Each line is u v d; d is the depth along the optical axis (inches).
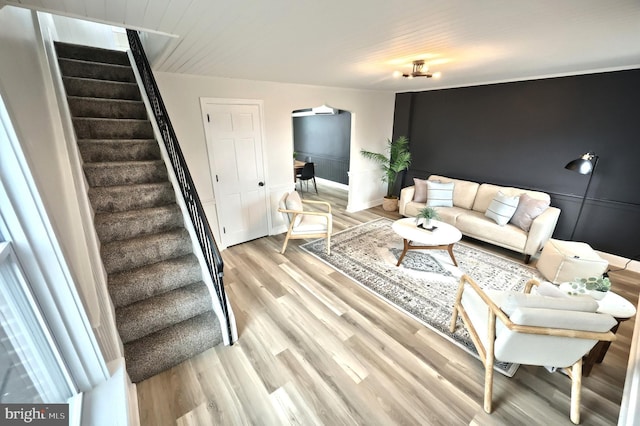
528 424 63.6
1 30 44.4
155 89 101.2
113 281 81.1
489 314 66.2
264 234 173.5
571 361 63.0
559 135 144.9
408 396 70.0
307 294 112.3
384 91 211.3
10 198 39.1
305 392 71.0
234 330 86.0
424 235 126.4
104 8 55.9
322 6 55.6
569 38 78.7
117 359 61.5
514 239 138.9
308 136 318.3
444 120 195.0
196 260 94.5
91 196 91.6
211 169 142.7
